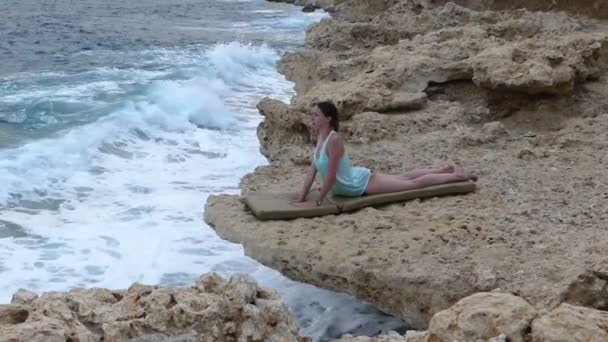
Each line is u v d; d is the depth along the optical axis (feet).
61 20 104.42
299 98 45.55
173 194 38.52
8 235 32.30
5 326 12.53
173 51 81.56
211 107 53.93
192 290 14.82
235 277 14.64
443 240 25.85
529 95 42.70
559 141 37.45
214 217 29.14
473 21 69.26
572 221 27.40
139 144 46.85
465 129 40.16
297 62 72.08
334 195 29.40
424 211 28.68
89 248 31.60
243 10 132.98
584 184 31.45
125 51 81.00
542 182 31.89
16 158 40.47
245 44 86.38
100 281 28.86
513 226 26.89
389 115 41.78
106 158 43.57
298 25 112.88
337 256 24.99
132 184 39.68
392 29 71.20
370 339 15.71
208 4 140.46
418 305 23.40
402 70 45.65
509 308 12.78
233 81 69.21
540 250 24.98
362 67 51.42
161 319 13.82
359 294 24.66
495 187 31.32
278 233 26.94
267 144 42.19
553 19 67.05
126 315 13.89
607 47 48.52
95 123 48.32
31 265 29.66
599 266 22.94
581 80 44.62
